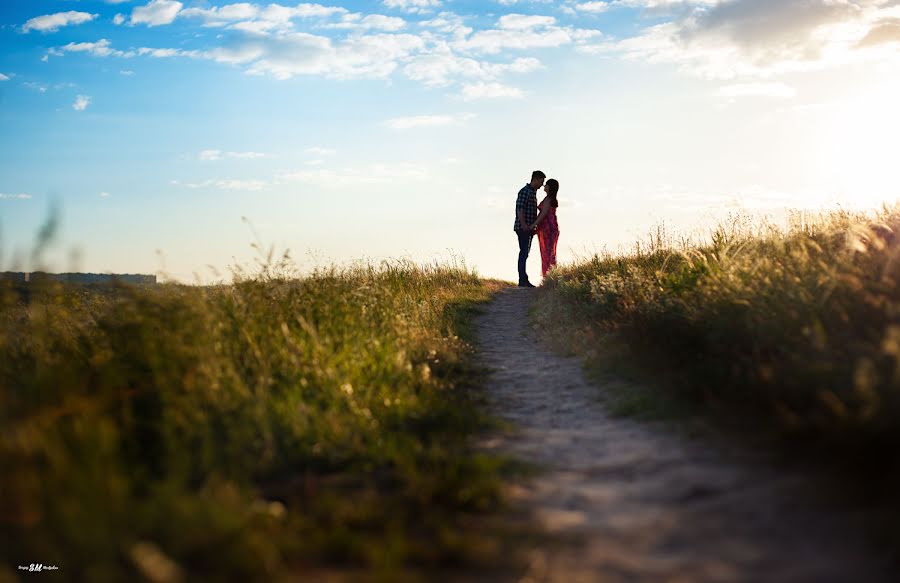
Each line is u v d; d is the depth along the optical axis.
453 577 2.97
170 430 4.59
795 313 6.05
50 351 6.28
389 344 7.67
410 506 3.88
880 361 4.51
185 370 5.44
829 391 4.59
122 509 3.13
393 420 5.65
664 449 4.85
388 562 3.02
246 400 5.27
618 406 6.20
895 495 3.41
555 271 18.12
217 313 6.54
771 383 5.10
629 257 15.41
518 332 12.27
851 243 7.40
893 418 3.80
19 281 5.64
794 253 8.30
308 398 5.78
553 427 5.94
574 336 9.84
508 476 4.44
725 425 5.04
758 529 3.31
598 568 3.01
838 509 3.41
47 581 2.73
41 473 3.53
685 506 3.71
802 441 4.32
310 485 4.21
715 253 11.60
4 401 4.45
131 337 5.90
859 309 5.68
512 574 2.98
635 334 8.16
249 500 3.90
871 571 2.81
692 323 7.27
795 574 2.84
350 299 8.62
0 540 2.95
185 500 3.31
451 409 6.00
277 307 7.50
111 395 5.02
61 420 4.45
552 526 3.55
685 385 6.08
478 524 3.62
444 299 15.02
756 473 4.07
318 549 3.26
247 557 2.98
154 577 2.68
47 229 4.80
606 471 4.52
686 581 2.84
